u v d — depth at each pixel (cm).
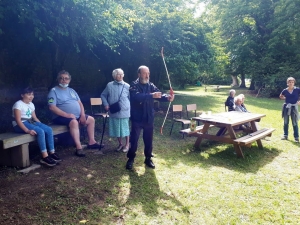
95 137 603
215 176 408
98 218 285
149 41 923
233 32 2452
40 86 973
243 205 322
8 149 395
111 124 488
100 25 590
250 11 2158
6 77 845
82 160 448
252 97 1948
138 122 407
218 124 514
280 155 525
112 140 586
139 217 290
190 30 1043
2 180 354
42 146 407
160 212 302
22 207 293
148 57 1019
